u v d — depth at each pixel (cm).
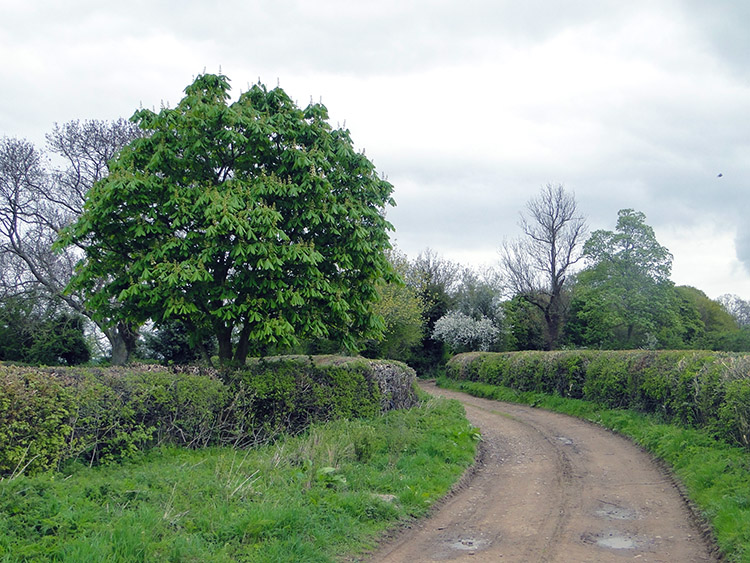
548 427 1736
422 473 1038
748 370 1084
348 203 1311
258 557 611
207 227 1162
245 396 1183
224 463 902
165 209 1177
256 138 1235
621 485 1048
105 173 2808
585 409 1917
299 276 1237
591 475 1133
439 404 1836
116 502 673
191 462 945
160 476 802
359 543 718
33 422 790
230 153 1290
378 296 1452
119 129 2853
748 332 4359
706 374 1234
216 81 1266
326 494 837
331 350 2698
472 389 2886
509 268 4200
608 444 1438
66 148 2784
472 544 750
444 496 966
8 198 2664
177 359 2873
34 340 3056
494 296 4100
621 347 4059
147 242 1205
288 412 1266
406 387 1855
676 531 787
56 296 2748
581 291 4325
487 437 1577
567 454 1340
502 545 745
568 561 684
